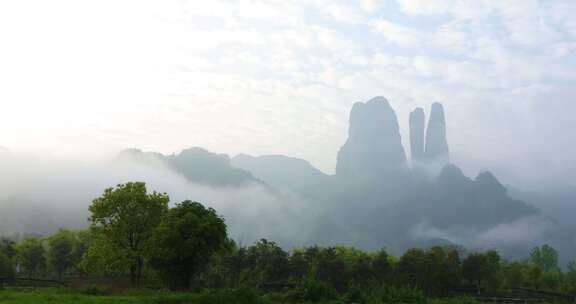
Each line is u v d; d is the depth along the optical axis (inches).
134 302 1774.1
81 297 1812.3
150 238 2608.3
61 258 4311.0
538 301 3442.4
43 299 1681.8
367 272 3582.7
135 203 2950.3
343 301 2246.6
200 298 1959.9
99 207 2913.4
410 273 3668.8
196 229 2474.2
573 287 4259.4
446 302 2608.3
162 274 2539.4
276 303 2123.5
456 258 4109.3
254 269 3467.0
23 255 4443.9
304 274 3531.0
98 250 2930.6
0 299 1636.3
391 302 2372.0
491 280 4023.1
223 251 2758.4
